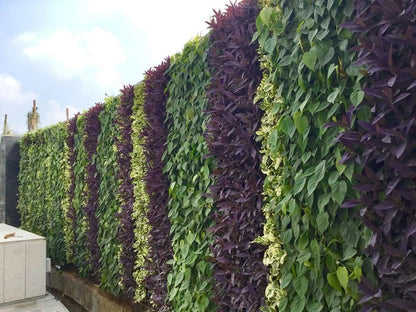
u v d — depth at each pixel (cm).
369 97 147
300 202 177
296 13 183
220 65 247
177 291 291
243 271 221
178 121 306
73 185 534
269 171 199
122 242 396
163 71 331
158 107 333
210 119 255
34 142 690
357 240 152
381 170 145
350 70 156
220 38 247
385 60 140
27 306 345
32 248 366
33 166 685
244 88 231
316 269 166
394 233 142
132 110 394
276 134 188
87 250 486
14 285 352
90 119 480
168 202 311
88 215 475
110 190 437
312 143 174
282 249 191
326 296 163
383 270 140
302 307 171
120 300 411
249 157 225
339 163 152
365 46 145
